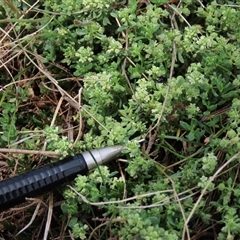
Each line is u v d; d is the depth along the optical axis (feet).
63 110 1.05
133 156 0.92
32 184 0.90
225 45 0.97
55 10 1.05
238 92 0.95
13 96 1.07
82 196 0.89
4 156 1.01
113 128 0.94
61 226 0.97
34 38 1.06
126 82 0.99
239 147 0.88
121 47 0.99
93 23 1.01
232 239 0.84
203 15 1.02
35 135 0.99
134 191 0.91
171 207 0.88
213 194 0.92
